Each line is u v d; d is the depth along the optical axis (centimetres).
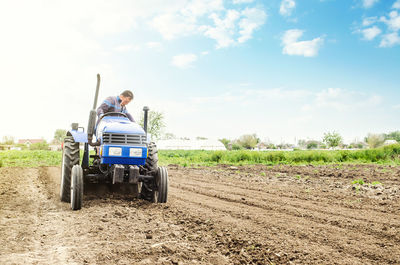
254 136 8019
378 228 384
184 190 708
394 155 1891
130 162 487
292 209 490
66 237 337
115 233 352
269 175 1090
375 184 802
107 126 490
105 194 580
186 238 341
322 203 549
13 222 393
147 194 551
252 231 363
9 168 1284
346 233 363
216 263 278
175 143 7319
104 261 273
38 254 285
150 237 338
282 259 286
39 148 7906
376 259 287
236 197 602
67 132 586
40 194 617
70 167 527
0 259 268
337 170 1277
